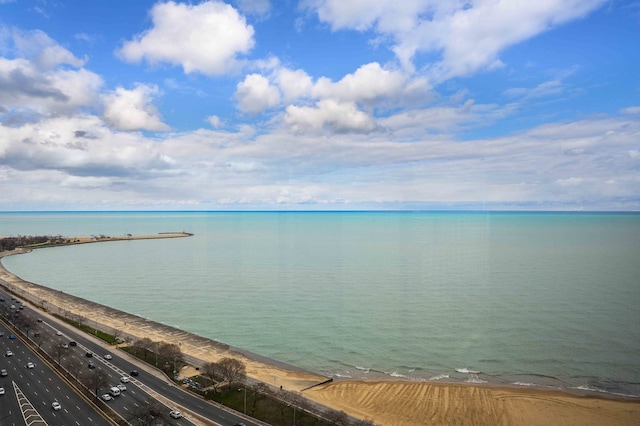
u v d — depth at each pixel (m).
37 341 162.38
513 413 117.31
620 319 197.50
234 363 125.19
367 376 143.75
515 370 146.38
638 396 127.75
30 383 123.94
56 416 104.69
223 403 112.94
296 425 102.88
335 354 163.50
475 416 115.62
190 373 134.38
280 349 169.62
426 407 120.56
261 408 110.56
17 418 103.31
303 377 141.75
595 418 114.62
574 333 180.12
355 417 111.50
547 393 129.62
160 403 112.06
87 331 179.75
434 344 171.88
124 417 104.44
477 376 142.38
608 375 141.62
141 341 151.12
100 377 116.19
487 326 191.88
